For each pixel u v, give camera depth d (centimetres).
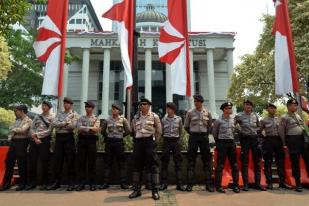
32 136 813
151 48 4584
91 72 5075
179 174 802
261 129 822
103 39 4619
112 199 680
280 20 1008
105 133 831
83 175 804
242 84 2733
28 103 2717
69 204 633
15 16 1091
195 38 4681
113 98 4928
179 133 816
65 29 991
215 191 768
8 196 713
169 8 1037
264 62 2502
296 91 957
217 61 5262
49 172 835
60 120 812
